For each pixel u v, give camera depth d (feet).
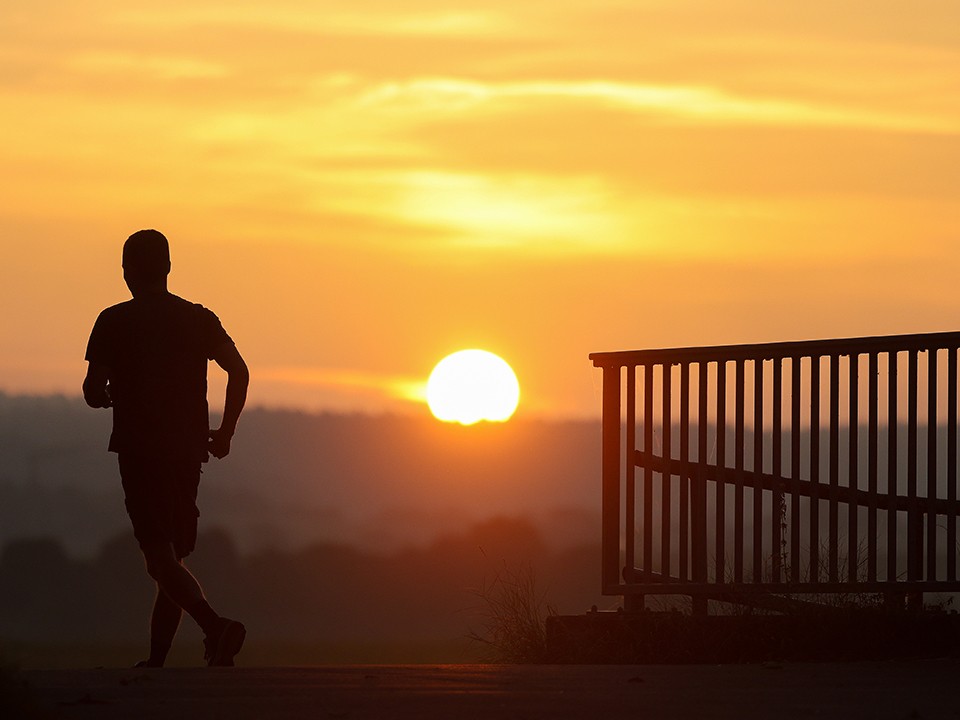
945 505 100.58
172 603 88.69
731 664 90.79
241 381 89.10
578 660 100.99
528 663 103.30
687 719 62.54
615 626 101.35
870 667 83.71
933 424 100.99
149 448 86.02
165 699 67.05
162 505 86.48
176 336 87.51
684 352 105.40
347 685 72.79
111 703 65.57
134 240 88.17
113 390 87.25
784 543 102.42
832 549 101.71
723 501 104.12
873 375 101.96
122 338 86.74
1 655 62.23
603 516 106.11
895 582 100.32
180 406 87.10
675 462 105.81
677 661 99.14
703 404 104.99
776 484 102.89
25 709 59.88
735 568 103.45
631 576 105.60
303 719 61.57
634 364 107.04
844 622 97.45
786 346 103.35
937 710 65.62
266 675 76.54
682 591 103.30
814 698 69.36
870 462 101.71
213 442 89.10
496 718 62.44
